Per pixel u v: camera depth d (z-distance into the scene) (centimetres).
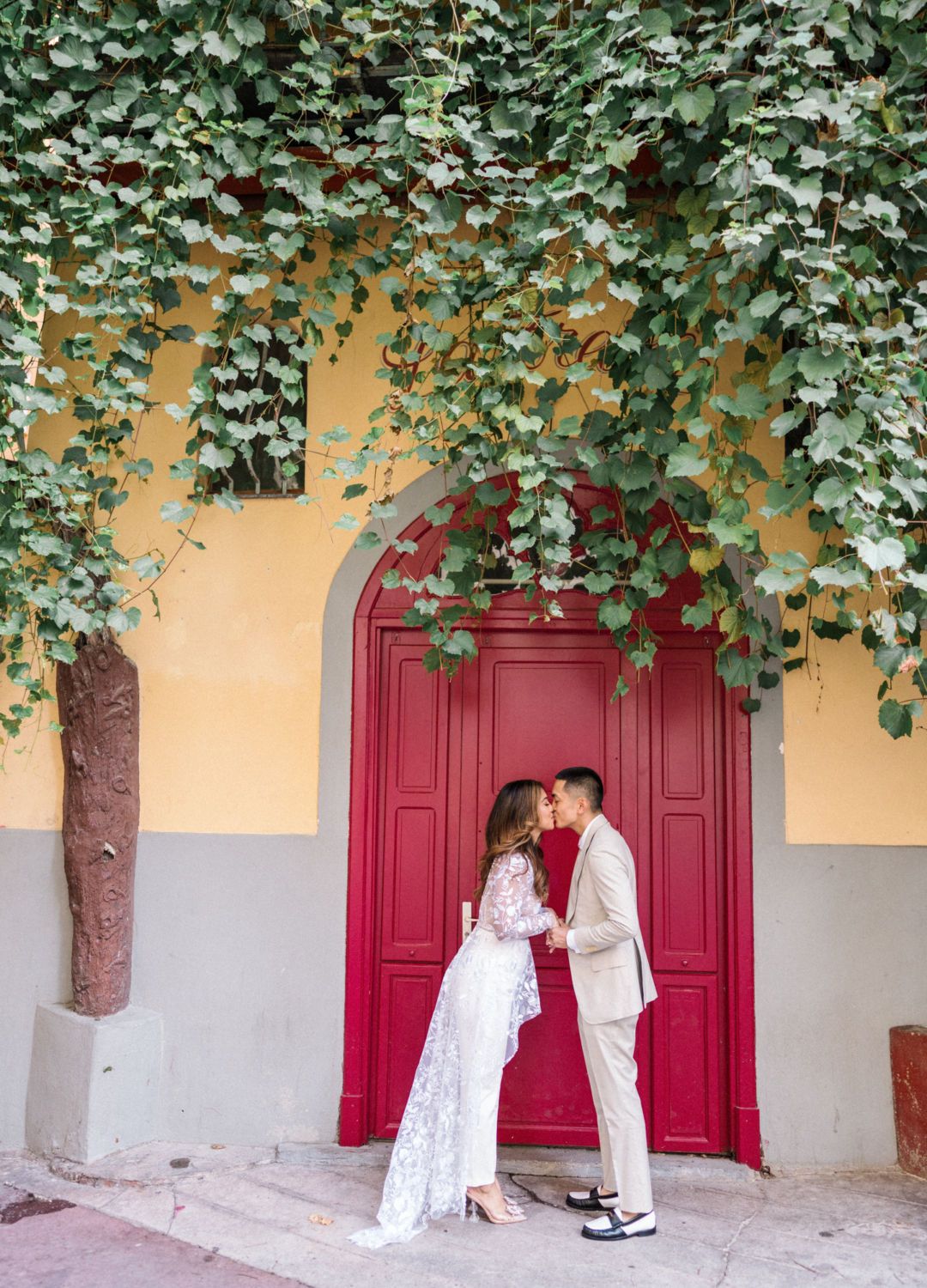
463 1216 322
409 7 345
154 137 340
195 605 423
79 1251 315
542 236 321
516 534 416
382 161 370
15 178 348
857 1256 310
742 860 388
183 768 416
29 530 343
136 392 342
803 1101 378
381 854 413
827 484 286
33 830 422
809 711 393
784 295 292
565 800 343
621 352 338
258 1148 393
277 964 402
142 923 411
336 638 414
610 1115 326
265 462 426
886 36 309
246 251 355
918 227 326
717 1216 338
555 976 402
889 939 383
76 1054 389
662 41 306
